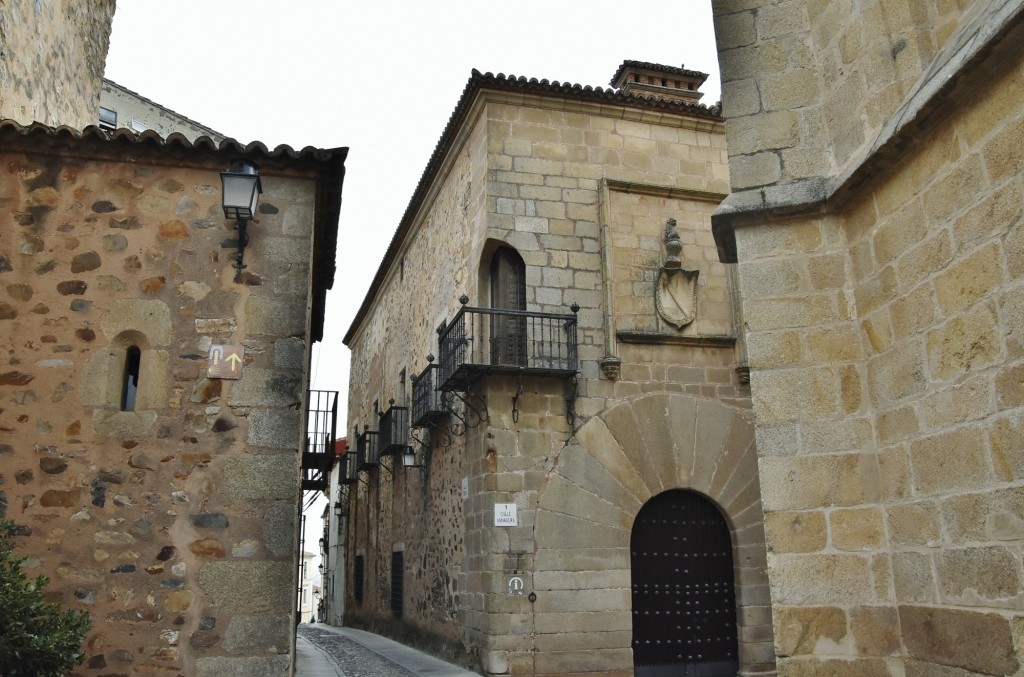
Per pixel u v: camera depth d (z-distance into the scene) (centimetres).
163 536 604
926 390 437
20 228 642
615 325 1163
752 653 1103
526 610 1048
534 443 1101
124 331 638
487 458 1086
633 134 1254
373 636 1823
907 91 472
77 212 654
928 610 430
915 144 448
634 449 1130
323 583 3086
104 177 664
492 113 1200
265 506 621
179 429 625
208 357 644
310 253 682
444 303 1405
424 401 1388
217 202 678
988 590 392
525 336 1111
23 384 614
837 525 473
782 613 471
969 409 407
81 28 1067
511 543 1062
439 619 1308
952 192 423
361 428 2277
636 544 1127
